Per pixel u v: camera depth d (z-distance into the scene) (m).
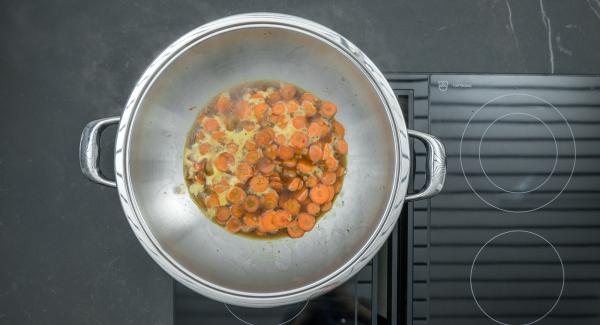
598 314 1.17
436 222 1.16
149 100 1.02
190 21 1.21
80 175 1.21
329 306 1.14
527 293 1.17
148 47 1.21
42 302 1.21
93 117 1.21
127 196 0.99
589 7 1.22
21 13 1.21
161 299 1.22
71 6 1.21
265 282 1.05
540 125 1.18
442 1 1.22
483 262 1.16
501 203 1.17
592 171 1.18
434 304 1.16
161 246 1.01
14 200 1.21
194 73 1.05
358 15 1.22
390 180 1.02
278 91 1.08
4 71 1.21
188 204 1.07
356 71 1.03
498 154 1.17
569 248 1.17
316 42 1.03
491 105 1.17
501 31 1.23
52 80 1.21
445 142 1.17
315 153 1.08
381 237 1.00
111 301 1.21
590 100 1.18
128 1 1.21
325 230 1.07
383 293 1.17
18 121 1.21
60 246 1.21
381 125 1.04
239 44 1.05
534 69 1.22
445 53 1.22
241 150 1.08
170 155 1.07
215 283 1.03
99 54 1.21
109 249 1.21
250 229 1.07
